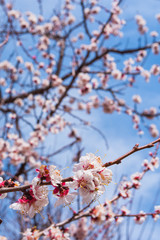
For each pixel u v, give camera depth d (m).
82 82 6.76
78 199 3.76
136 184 4.16
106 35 7.73
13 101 7.04
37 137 6.61
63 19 8.39
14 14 7.28
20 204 1.93
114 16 7.41
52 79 7.38
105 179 1.75
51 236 3.30
